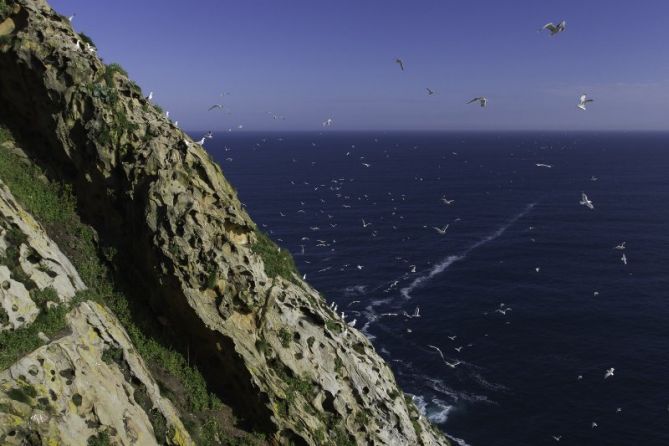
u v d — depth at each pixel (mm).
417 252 105438
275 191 174625
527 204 159875
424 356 63250
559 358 62688
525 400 54656
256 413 24719
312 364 26672
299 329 27422
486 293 83000
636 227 127750
